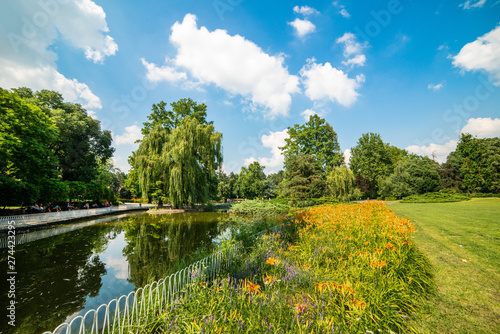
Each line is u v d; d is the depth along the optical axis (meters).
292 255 5.90
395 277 4.02
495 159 38.34
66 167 31.45
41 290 5.84
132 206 37.97
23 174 17.41
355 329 2.62
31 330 4.10
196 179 30.02
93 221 20.03
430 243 7.17
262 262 5.31
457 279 4.49
